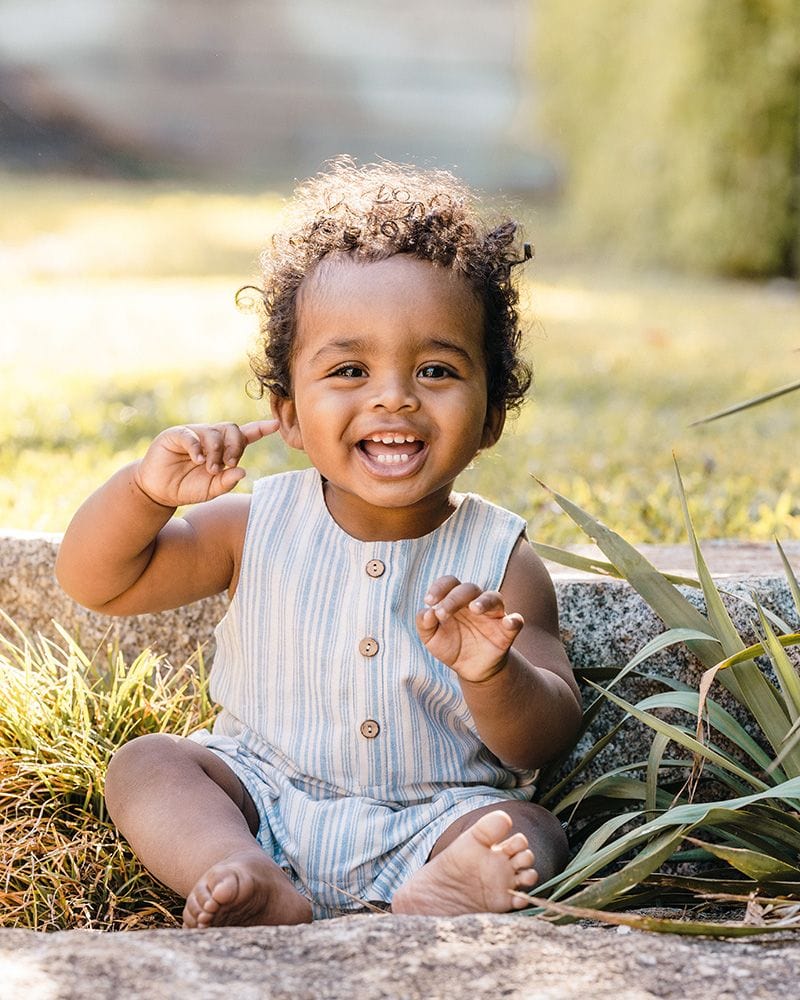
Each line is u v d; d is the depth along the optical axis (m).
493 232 2.12
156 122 20.59
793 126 11.85
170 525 2.14
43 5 20.22
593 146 13.62
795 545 3.01
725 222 12.09
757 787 1.92
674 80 11.96
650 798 1.93
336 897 1.95
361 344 1.97
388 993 1.38
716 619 2.06
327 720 2.04
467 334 2.02
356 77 20.92
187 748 1.99
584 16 13.43
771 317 9.70
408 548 2.08
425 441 1.99
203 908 1.67
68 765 2.16
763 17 11.56
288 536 2.12
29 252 12.51
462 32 20.89
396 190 2.25
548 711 1.91
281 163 20.84
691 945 1.52
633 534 3.38
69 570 2.07
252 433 1.96
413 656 2.03
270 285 2.18
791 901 1.69
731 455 4.77
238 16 20.58
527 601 2.09
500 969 1.44
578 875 1.70
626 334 8.60
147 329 8.36
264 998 1.36
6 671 2.36
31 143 20.17
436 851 1.92
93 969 1.40
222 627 2.16
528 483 4.22
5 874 2.01
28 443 4.68
